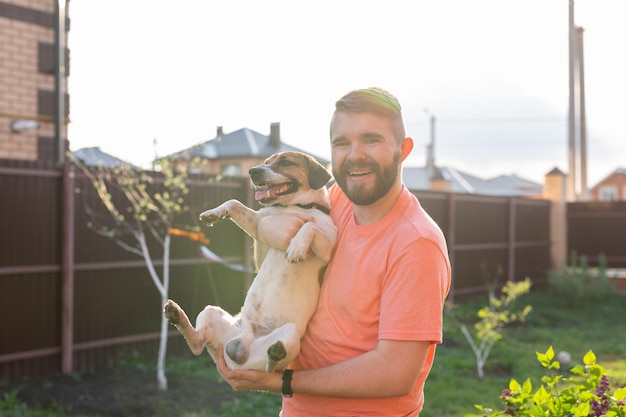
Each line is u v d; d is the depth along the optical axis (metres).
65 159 10.16
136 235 7.79
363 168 2.18
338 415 2.22
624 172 51.75
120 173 8.22
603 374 2.94
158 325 8.68
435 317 2.10
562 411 2.79
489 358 9.05
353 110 2.19
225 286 9.48
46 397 6.62
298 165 2.41
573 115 23.48
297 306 2.28
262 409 6.54
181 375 7.66
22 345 7.37
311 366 2.32
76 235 7.90
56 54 9.72
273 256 2.36
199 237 8.98
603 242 17.59
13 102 9.72
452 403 6.93
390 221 2.24
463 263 14.48
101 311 8.12
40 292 7.54
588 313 13.76
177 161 8.84
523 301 14.59
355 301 2.22
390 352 2.09
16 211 7.36
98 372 7.71
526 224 16.69
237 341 2.25
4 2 9.59
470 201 14.79
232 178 9.42
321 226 2.32
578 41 27.45
